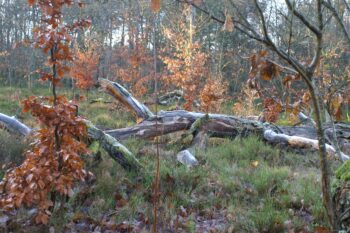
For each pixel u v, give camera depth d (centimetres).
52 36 382
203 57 1697
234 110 1612
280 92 228
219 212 486
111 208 474
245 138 952
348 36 174
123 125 1322
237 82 2009
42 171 363
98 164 610
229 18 151
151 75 1962
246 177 626
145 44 2130
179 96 1725
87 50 2325
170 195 515
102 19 3116
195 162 700
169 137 958
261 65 180
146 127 919
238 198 531
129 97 968
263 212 460
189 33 1669
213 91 1495
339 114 213
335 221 198
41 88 3006
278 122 1092
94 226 419
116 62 3052
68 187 376
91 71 2119
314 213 467
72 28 403
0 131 718
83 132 407
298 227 429
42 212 364
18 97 2078
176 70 1666
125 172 598
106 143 611
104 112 1672
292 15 164
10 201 358
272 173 643
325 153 186
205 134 903
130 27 2384
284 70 192
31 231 383
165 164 670
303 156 844
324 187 191
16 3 3822
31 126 1067
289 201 510
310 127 995
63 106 393
